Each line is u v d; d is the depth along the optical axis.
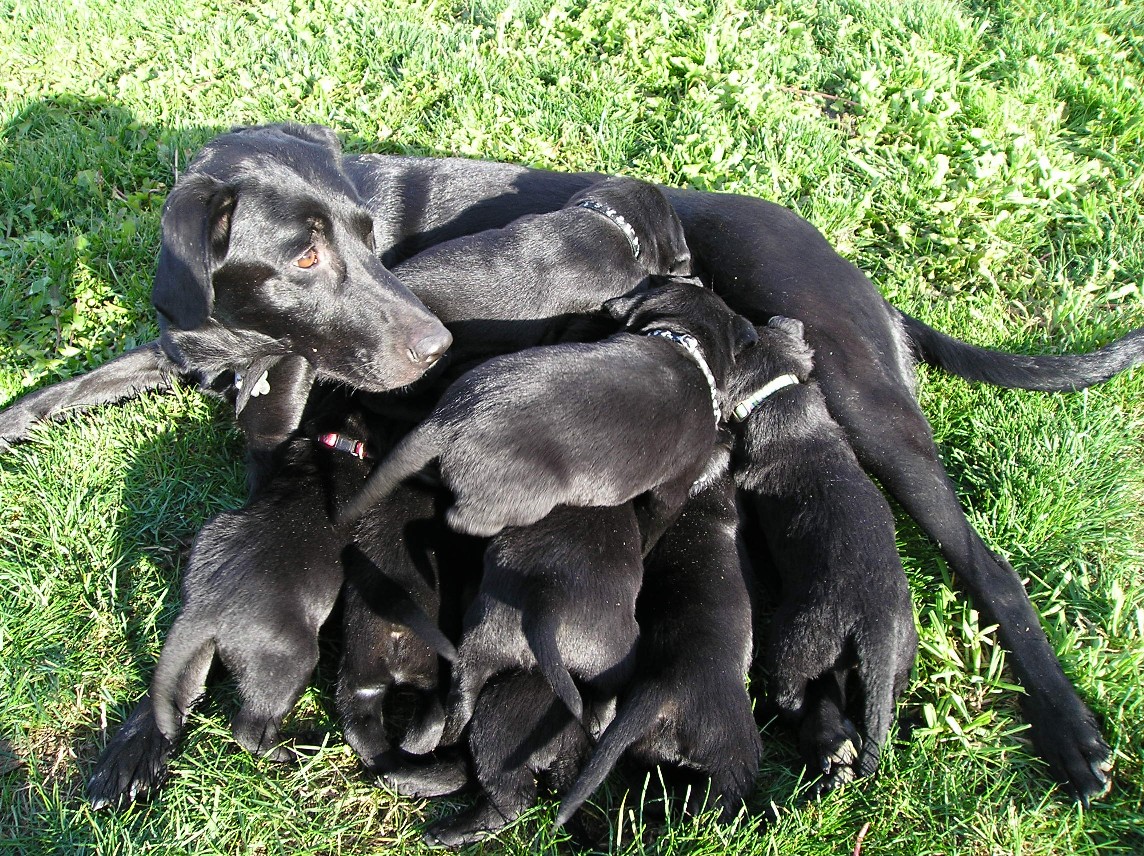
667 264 1.03
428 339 0.91
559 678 0.73
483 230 1.10
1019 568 0.94
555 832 0.74
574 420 0.81
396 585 0.82
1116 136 1.36
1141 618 0.87
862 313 0.98
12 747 0.81
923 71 1.40
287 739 0.82
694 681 0.78
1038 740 0.82
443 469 0.81
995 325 1.14
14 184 1.24
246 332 0.92
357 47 1.47
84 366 1.07
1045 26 1.55
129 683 0.84
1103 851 0.77
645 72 1.40
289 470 0.89
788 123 1.31
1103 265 1.20
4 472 0.97
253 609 0.79
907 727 0.83
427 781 0.78
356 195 0.95
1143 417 1.05
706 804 0.77
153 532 0.94
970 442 1.02
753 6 1.58
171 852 0.75
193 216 0.85
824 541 0.85
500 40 1.46
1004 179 1.26
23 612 0.87
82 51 1.51
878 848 0.75
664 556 0.87
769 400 0.92
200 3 1.62
